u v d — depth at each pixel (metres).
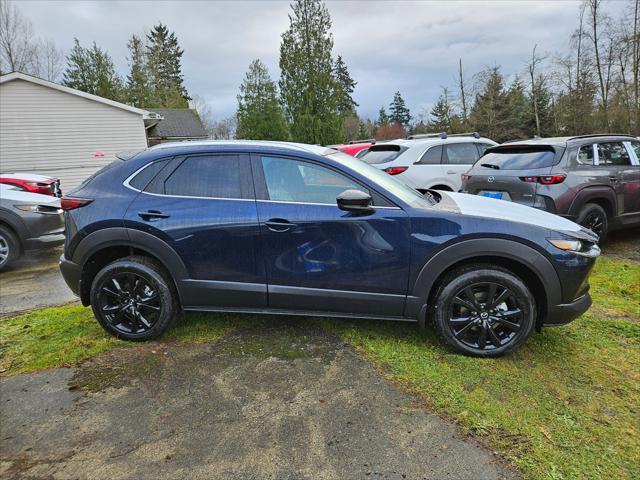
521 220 2.80
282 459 1.98
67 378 2.67
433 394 2.45
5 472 1.91
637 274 4.55
